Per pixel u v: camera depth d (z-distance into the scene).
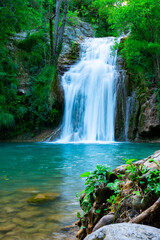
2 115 14.33
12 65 16.52
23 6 15.05
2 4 14.99
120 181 2.00
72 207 2.79
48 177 4.53
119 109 15.52
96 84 16.44
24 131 15.78
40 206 2.81
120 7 15.55
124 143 13.43
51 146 11.48
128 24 16.95
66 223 2.31
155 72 15.75
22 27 16.66
